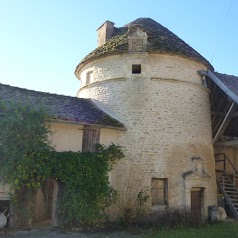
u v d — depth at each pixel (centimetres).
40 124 1130
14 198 1085
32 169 1102
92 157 1227
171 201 1327
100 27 1755
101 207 1191
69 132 1277
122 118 1401
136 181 1322
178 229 1121
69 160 1174
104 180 1222
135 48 1453
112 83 1466
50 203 1465
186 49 1541
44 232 1052
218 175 1684
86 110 1407
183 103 1453
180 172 1372
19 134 1084
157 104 1409
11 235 988
